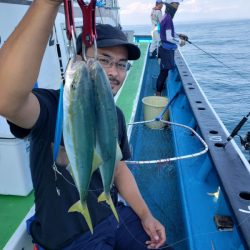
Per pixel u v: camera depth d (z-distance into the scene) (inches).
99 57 55.7
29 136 49.2
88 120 35.2
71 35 33.9
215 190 93.9
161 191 111.2
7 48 35.1
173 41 215.6
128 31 369.4
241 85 325.4
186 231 80.6
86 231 60.6
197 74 385.7
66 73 34.4
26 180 85.4
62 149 52.7
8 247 64.4
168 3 213.5
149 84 273.0
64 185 56.5
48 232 58.7
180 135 133.2
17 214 79.3
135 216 75.1
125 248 70.1
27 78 36.3
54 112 51.3
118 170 73.2
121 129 70.4
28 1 106.1
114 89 59.4
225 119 241.3
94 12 34.9
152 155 136.5
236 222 63.3
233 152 91.8
